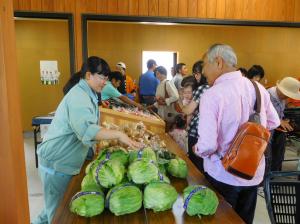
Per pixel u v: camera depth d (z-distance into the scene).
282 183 1.45
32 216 2.77
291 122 4.08
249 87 1.64
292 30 7.34
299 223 1.44
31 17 3.63
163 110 3.64
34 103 6.44
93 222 1.18
